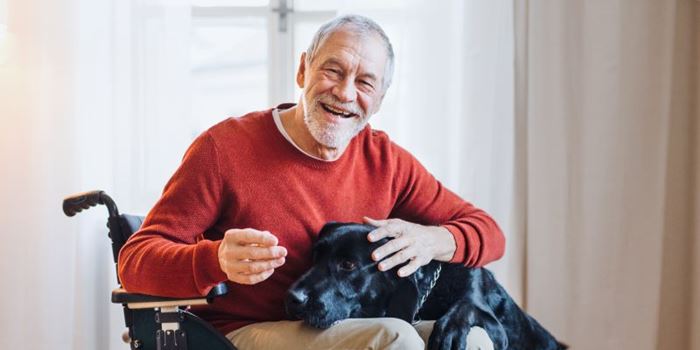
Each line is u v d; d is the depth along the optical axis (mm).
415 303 1384
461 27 2379
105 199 1473
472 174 2369
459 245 1501
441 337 1321
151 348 1307
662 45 2348
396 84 2379
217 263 1209
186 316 1282
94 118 2371
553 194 2393
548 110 2393
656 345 2367
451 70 2379
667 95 2346
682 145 2439
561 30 2383
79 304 2344
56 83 2363
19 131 2365
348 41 1461
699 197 2369
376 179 1612
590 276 2375
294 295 1295
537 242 2396
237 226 1453
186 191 1410
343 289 1333
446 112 2371
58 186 2377
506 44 2373
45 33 2359
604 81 2357
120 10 2377
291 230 1462
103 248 2379
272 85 2535
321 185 1512
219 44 2582
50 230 2387
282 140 1499
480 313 1428
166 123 2391
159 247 1300
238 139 1471
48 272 2389
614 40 2352
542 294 2396
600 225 2367
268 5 2531
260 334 1358
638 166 2355
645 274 2352
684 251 2449
